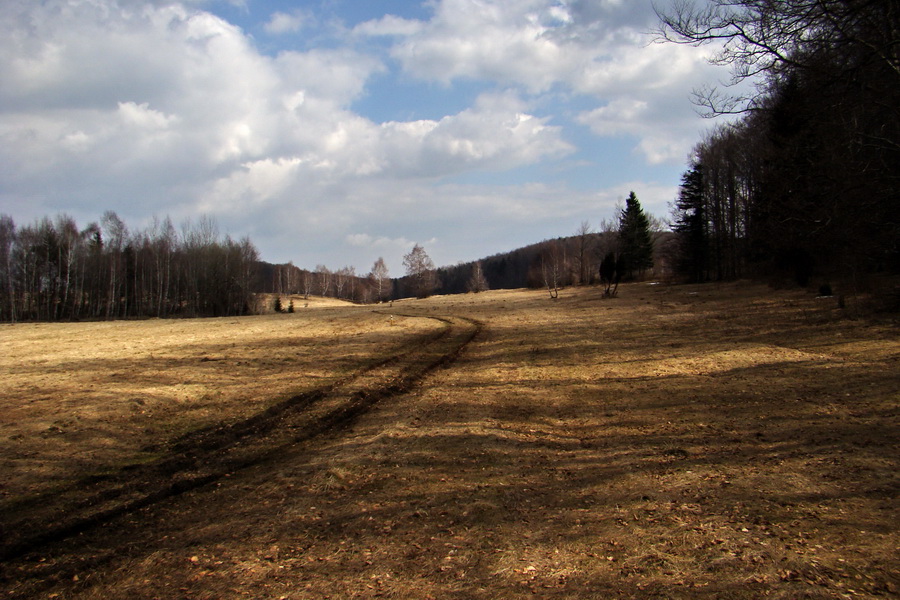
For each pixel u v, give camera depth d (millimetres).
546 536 4684
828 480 5641
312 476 6422
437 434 8070
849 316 18188
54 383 12430
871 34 10844
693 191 51781
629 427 8398
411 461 6871
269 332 25281
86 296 64438
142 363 15586
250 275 71438
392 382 12828
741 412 8844
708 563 4066
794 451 6703
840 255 21094
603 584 3832
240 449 7902
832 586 3648
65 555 4750
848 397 9195
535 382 12336
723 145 45906
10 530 5230
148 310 66875
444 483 6086
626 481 6016
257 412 9898
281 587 3979
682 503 5297
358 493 5867
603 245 77312
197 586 4078
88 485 6434
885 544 4207
